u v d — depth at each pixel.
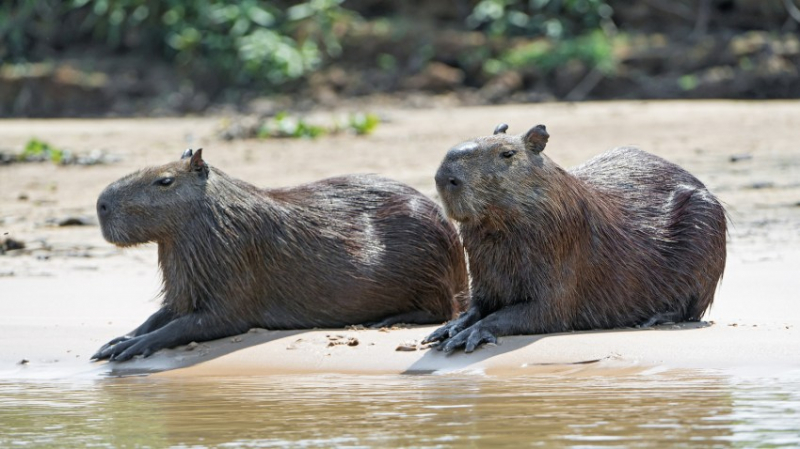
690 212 11.49
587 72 44.22
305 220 11.79
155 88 46.19
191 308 11.34
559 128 32.06
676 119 33.16
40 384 10.20
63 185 25.06
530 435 7.86
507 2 48.44
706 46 44.50
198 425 8.48
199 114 43.53
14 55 48.72
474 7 49.25
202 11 48.75
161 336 11.15
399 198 12.20
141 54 49.06
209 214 11.28
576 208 10.72
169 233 11.23
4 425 8.70
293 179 24.78
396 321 11.89
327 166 26.34
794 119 32.31
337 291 11.69
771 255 15.70
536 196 10.42
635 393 8.97
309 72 46.44
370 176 12.45
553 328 10.73
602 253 10.98
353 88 45.09
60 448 7.95
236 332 11.48
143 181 11.22
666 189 11.73
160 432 8.30
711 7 47.12
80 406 9.28
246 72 46.59
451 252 12.09
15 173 26.81
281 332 11.42
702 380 9.32
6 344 11.66
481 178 10.27
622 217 11.32
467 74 45.69
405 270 11.86
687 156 26.03
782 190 21.56
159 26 49.25
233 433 8.21
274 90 46.12
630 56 44.59
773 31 46.34
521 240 10.51
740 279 13.85
